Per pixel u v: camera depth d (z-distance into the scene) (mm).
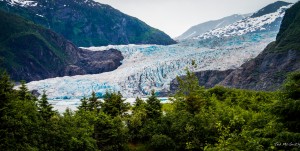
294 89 24938
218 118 39594
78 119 36375
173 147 39938
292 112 23250
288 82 25625
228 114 39469
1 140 24797
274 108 24719
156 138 40531
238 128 35281
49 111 36375
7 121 25406
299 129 22688
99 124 38750
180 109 47281
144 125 44281
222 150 19391
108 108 45312
